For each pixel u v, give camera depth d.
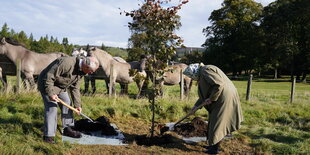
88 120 5.94
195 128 5.98
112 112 7.44
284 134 6.11
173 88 15.71
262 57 38.94
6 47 9.42
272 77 45.50
